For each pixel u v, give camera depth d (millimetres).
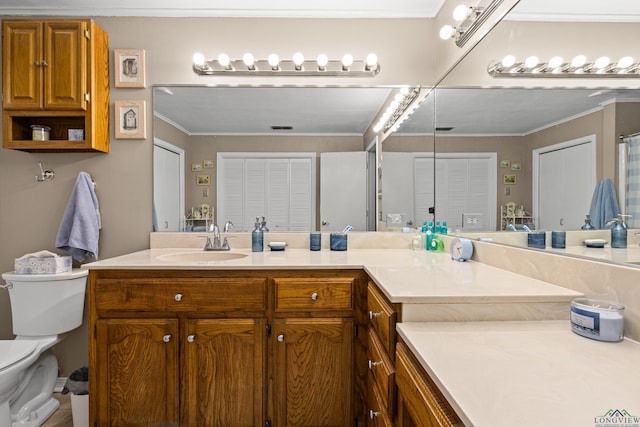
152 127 2014
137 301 1446
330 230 2104
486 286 1005
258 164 2076
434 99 1975
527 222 1213
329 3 1966
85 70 1786
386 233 2094
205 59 2010
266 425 1461
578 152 981
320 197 2100
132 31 2008
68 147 1814
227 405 1453
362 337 1473
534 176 1175
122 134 1991
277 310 1466
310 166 2092
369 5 1986
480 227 1517
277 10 2014
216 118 2053
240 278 1471
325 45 2049
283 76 2055
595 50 913
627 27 821
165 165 2033
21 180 1986
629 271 775
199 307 1454
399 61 2061
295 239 2084
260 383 1453
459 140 1677
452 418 562
